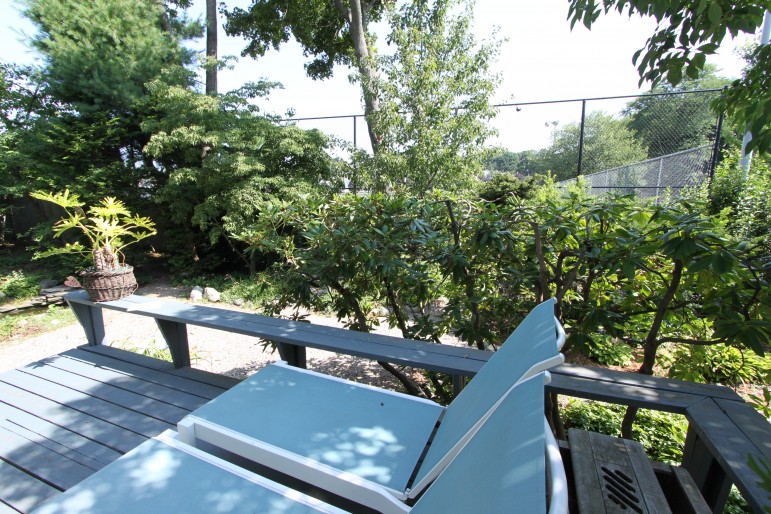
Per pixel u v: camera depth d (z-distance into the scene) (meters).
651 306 2.04
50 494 1.45
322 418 1.41
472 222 2.25
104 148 7.35
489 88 6.35
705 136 8.01
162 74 7.33
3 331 4.84
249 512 0.94
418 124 6.41
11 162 6.54
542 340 0.92
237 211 6.64
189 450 1.17
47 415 1.95
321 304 2.83
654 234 1.77
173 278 7.50
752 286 1.62
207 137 6.52
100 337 2.86
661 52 1.73
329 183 7.42
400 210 2.53
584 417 2.68
